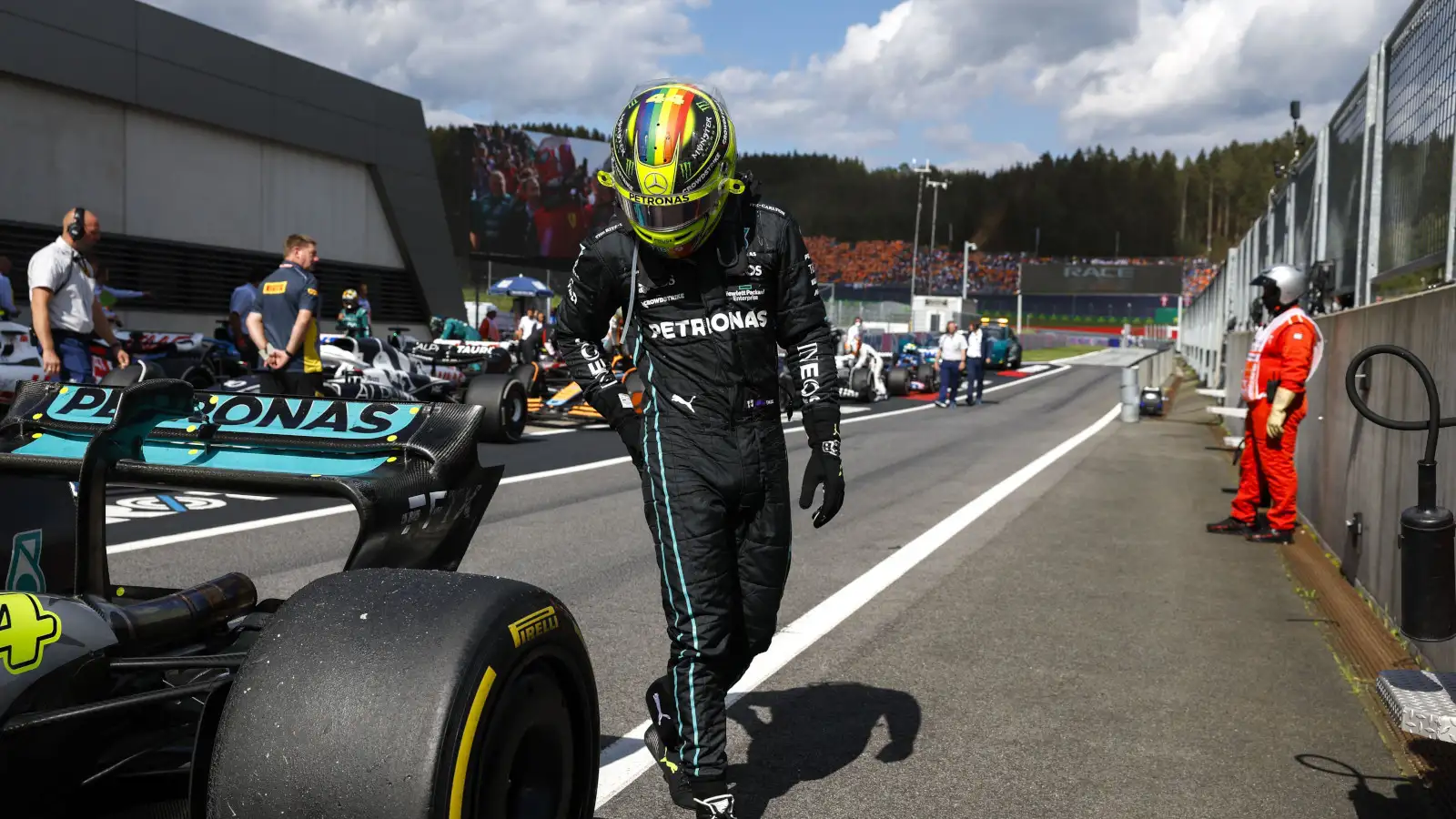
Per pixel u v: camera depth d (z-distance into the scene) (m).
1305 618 5.52
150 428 2.58
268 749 1.79
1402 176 7.20
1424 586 2.83
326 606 1.97
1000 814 3.18
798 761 3.53
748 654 3.03
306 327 8.34
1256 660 4.77
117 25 18.02
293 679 1.85
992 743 3.73
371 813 1.76
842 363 22.78
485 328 24.84
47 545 2.75
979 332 22.58
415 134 25.88
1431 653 4.53
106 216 18.19
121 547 6.25
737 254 2.88
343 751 1.79
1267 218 15.98
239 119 20.72
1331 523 7.13
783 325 3.00
